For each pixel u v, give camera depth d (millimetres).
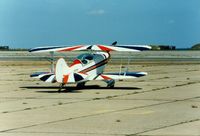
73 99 24156
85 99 24109
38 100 23859
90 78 28109
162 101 23234
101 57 29188
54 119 17891
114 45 29719
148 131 15484
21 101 23531
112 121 17391
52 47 29641
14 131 15625
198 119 17797
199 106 21438
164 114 19031
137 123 16953
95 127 16203
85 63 27859
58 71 25844
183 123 16953
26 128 16125
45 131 15586
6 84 33375
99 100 23688
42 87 30984
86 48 28750
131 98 24531
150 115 18781
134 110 20172
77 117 18344
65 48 29094
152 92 27531
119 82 34969
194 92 27500
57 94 26625
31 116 18656
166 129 15820
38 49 29422
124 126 16375
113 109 20453
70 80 26016
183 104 22141
